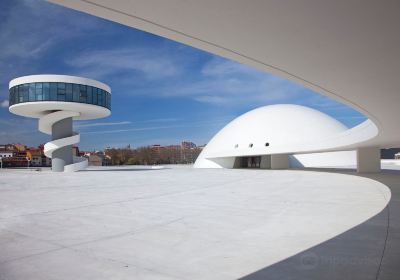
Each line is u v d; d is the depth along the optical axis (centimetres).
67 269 593
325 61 812
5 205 1390
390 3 529
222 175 3169
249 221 977
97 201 1477
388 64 837
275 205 1266
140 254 674
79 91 4250
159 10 532
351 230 824
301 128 4841
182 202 1405
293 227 881
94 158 10800
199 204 1336
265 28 615
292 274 539
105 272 574
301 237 774
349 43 696
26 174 3838
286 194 1598
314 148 3628
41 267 606
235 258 633
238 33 636
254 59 797
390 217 971
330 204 1252
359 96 1209
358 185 1927
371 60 805
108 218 1070
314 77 957
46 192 1872
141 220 1027
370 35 656
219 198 1512
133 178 2942
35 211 1227
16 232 891
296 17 571
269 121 5056
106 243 764
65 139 4259
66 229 920
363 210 1102
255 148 4594
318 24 604
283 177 2747
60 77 4144
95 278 547
